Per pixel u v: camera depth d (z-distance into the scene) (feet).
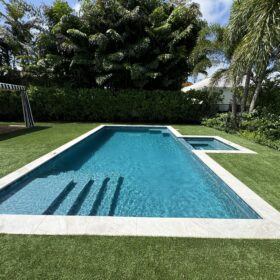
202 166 19.06
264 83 41.70
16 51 57.62
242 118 35.99
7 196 14.07
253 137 29.50
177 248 8.40
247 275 7.21
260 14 25.41
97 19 48.24
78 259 7.69
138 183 17.54
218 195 15.48
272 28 24.79
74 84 53.21
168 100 49.21
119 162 23.12
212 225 9.99
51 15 51.88
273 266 7.61
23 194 14.73
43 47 52.13
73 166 21.48
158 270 7.31
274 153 21.95
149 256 7.93
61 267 7.32
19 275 6.97
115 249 8.25
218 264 7.64
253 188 13.85
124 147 30.19
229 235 9.29
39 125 42.19
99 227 9.64
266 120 30.99
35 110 49.14
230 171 16.69
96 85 53.83
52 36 51.08
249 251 8.32
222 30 39.63
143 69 46.88
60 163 21.93
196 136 32.17
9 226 9.62
